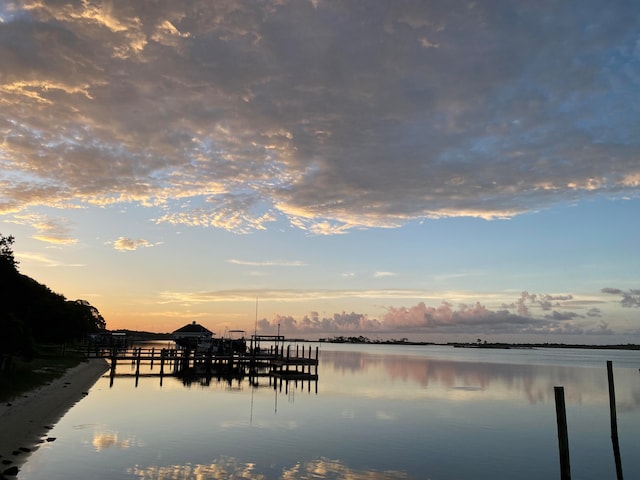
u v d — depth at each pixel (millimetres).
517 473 21000
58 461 19312
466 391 49938
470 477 20172
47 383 39938
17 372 38719
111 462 19531
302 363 59094
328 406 36938
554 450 25094
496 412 36344
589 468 22469
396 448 24188
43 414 28375
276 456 21688
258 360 72875
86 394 39625
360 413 34094
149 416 30500
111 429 25922
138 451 21500
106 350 90750
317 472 19625
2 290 49406
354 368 85375
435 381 60781
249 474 18984
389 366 93500
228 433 26031
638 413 37969
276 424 29078
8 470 17531
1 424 24188
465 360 136000
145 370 66625
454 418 33250
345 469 20312
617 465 22797
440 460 22375
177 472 18734
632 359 193000
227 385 50594
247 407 35438
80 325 70688
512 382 62062
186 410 33281
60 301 72125
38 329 62312
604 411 38938
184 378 57562
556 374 80438
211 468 19453
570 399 45875
